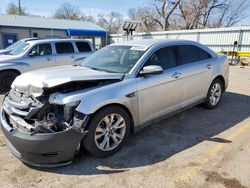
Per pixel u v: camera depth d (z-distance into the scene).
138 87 3.55
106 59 4.20
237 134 4.05
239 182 2.77
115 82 3.43
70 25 29.25
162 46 4.18
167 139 3.89
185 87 4.38
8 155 3.41
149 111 3.79
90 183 2.79
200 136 3.99
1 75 7.46
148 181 2.82
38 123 2.88
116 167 3.11
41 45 8.25
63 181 2.83
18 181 2.82
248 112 5.17
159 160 3.26
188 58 4.58
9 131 3.02
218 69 5.16
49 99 3.01
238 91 7.15
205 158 3.29
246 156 3.32
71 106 2.93
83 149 3.34
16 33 24.77
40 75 3.39
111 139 3.41
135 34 26.23
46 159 2.89
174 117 4.84
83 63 4.43
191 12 37.97
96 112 3.12
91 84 3.29
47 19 29.91
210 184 2.74
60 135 2.81
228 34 18.22
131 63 3.80
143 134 4.07
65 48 8.77
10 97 3.43
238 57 15.86
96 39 30.36
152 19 40.06
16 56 7.79
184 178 2.86
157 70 3.59
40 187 2.72
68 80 3.04
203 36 20.00
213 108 5.36
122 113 3.40
